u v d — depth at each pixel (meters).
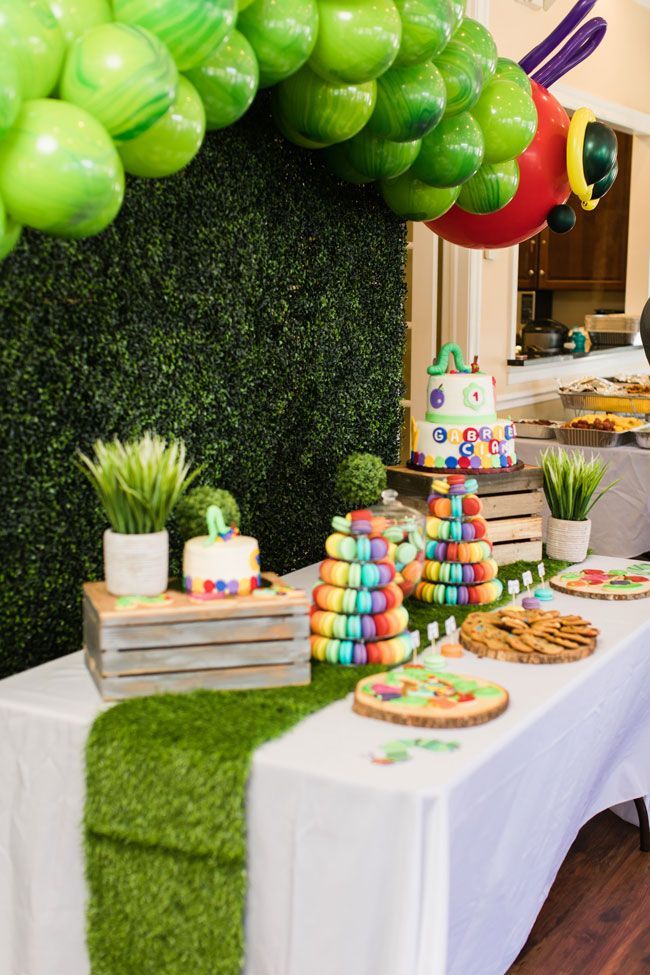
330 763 1.37
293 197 2.30
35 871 1.56
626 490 4.14
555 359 5.55
